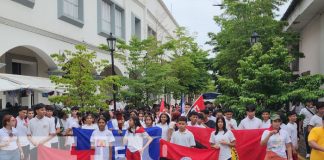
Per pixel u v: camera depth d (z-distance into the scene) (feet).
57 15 61.77
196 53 98.48
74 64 50.75
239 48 67.31
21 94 55.01
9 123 31.35
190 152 33.45
